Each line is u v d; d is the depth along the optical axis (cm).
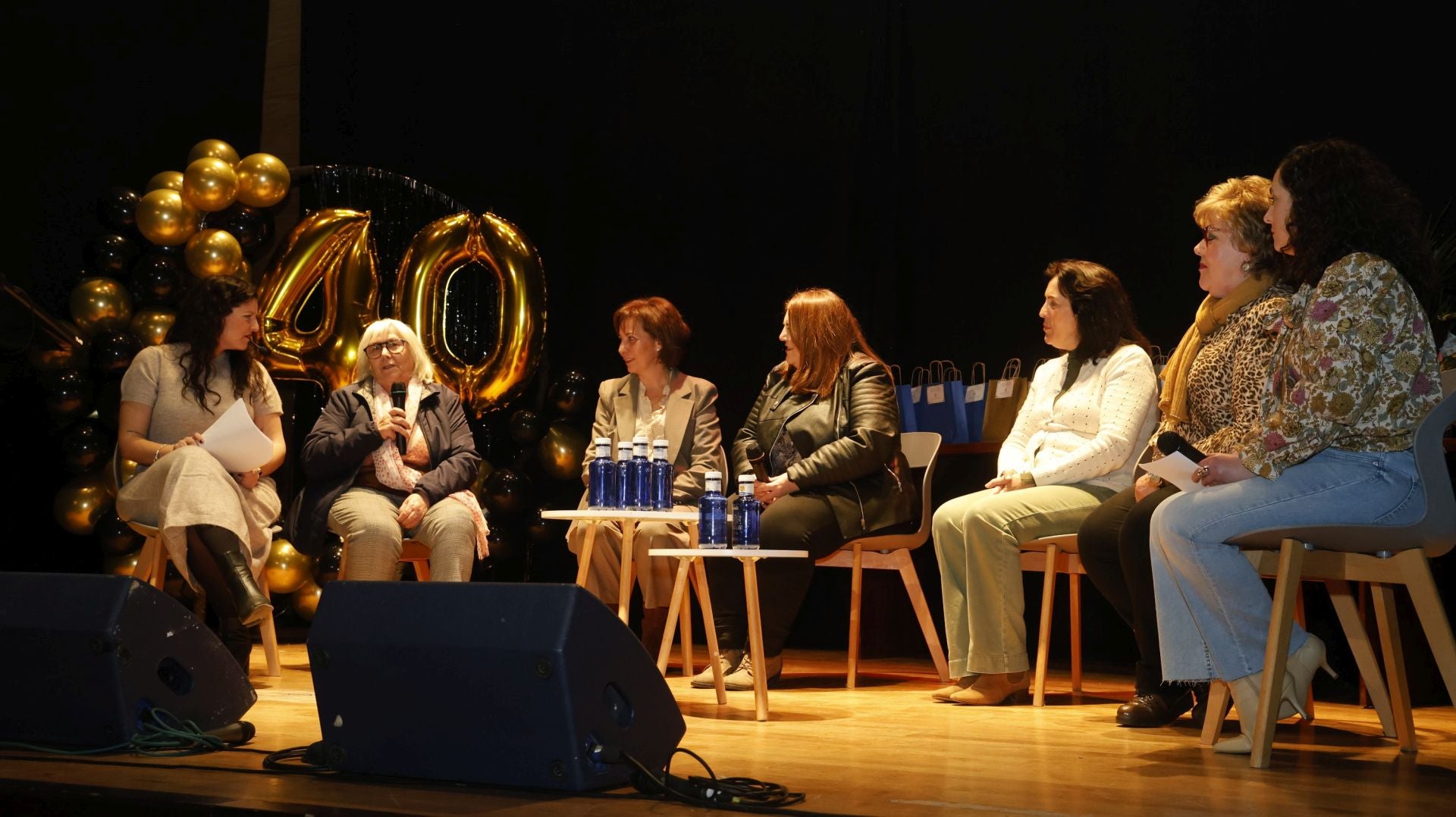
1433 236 385
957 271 523
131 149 524
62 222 500
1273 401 243
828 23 555
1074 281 347
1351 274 226
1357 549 237
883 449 354
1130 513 288
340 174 556
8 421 484
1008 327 511
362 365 400
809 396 379
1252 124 461
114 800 180
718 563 359
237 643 349
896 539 377
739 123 570
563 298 596
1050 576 327
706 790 177
